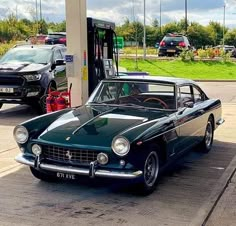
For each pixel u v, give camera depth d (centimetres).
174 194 532
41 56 1193
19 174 610
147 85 637
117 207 488
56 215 464
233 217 461
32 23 5578
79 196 523
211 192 541
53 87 1159
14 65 1130
